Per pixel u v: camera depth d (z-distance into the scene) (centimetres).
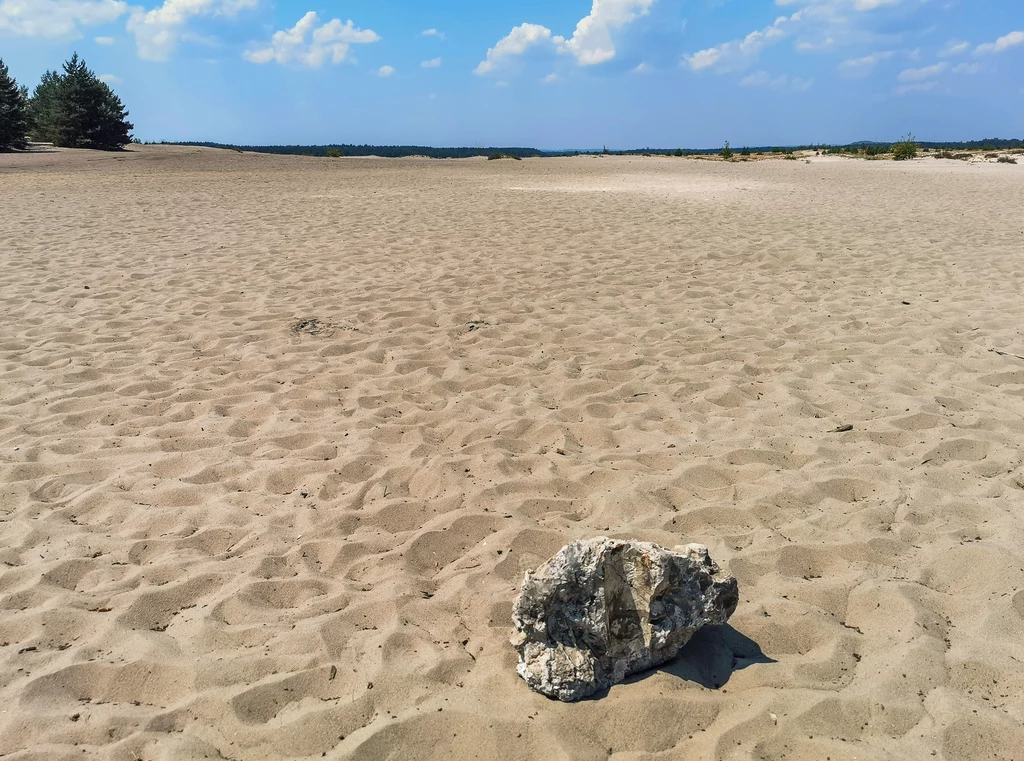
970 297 566
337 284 625
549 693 202
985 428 346
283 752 191
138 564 261
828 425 354
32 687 208
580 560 208
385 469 320
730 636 224
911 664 212
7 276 643
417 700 203
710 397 388
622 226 935
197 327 507
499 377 419
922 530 271
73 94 2530
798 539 269
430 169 2172
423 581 252
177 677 211
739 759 187
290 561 261
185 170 1898
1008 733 192
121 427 358
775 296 590
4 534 274
